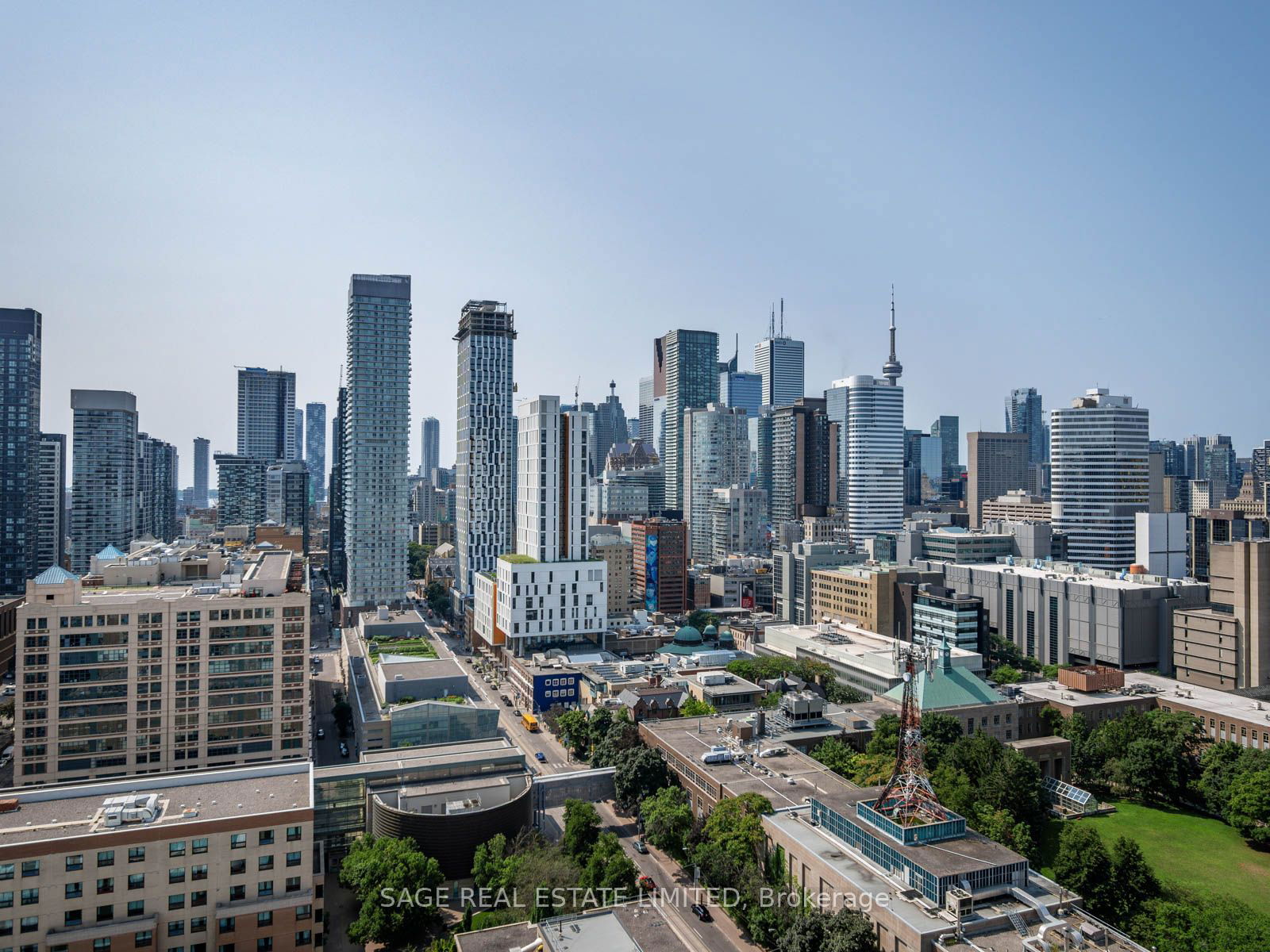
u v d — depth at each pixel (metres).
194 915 124.88
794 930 123.31
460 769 183.75
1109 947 111.81
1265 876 162.75
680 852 169.12
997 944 111.75
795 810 156.38
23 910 117.69
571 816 164.62
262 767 146.50
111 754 184.38
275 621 192.62
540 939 116.00
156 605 186.38
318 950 130.38
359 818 176.62
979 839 132.38
